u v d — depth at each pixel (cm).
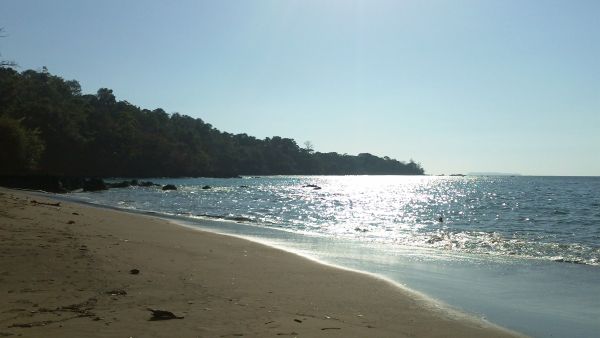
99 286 902
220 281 1049
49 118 9794
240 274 1157
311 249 1812
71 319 701
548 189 8881
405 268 1430
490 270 1411
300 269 1298
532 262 1558
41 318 697
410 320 841
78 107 11575
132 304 800
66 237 1394
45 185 5847
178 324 706
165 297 863
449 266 1477
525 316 917
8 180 5712
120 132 11856
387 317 850
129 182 8512
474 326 829
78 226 1730
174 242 1647
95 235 1545
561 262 1561
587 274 1356
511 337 779
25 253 1102
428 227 2820
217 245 1683
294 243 1981
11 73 10306
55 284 889
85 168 10681
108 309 762
